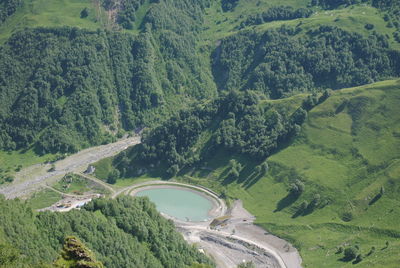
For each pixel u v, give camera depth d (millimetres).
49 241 156375
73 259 114750
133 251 173250
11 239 144125
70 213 172125
